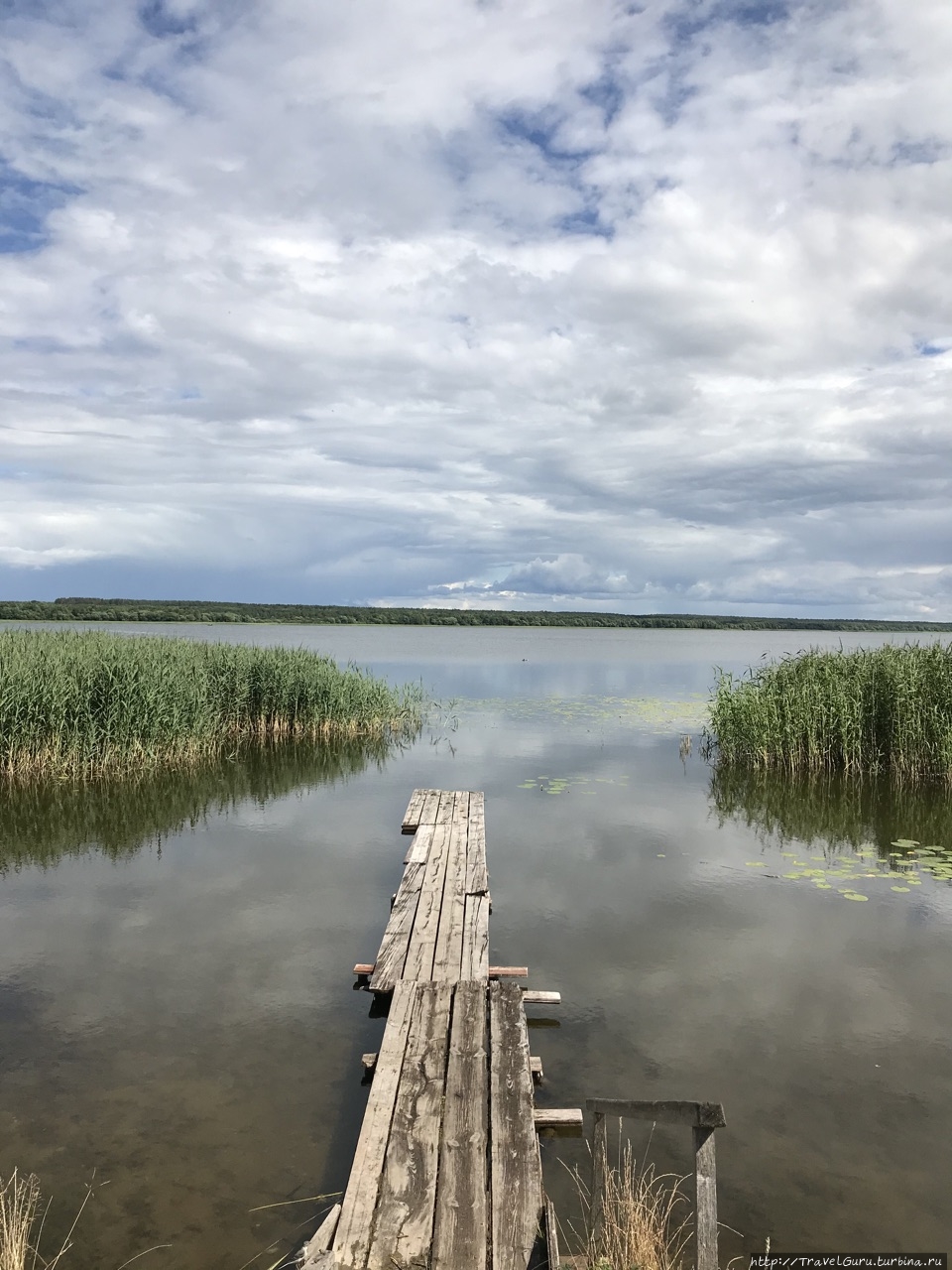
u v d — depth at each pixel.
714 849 10.77
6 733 14.22
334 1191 4.51
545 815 12.48
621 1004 6.60
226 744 18.16
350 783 14.88
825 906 8.74
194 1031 6.19
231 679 18.75
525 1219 3.88
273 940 7.90
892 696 15.01
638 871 9.84
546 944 7.74
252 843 11.11
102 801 13.38
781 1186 4.55
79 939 7.90
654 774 15.49
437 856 9.71
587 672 39.03
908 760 14.66
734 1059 5.82
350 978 7.09
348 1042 6.05
